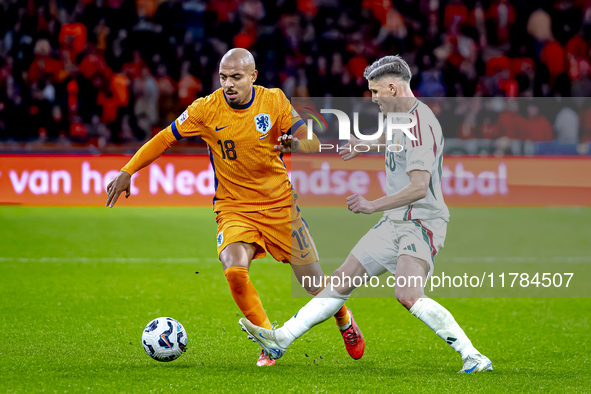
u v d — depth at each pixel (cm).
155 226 1917
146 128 2628
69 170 2216
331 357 838
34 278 1302
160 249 1622
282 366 788
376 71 744
